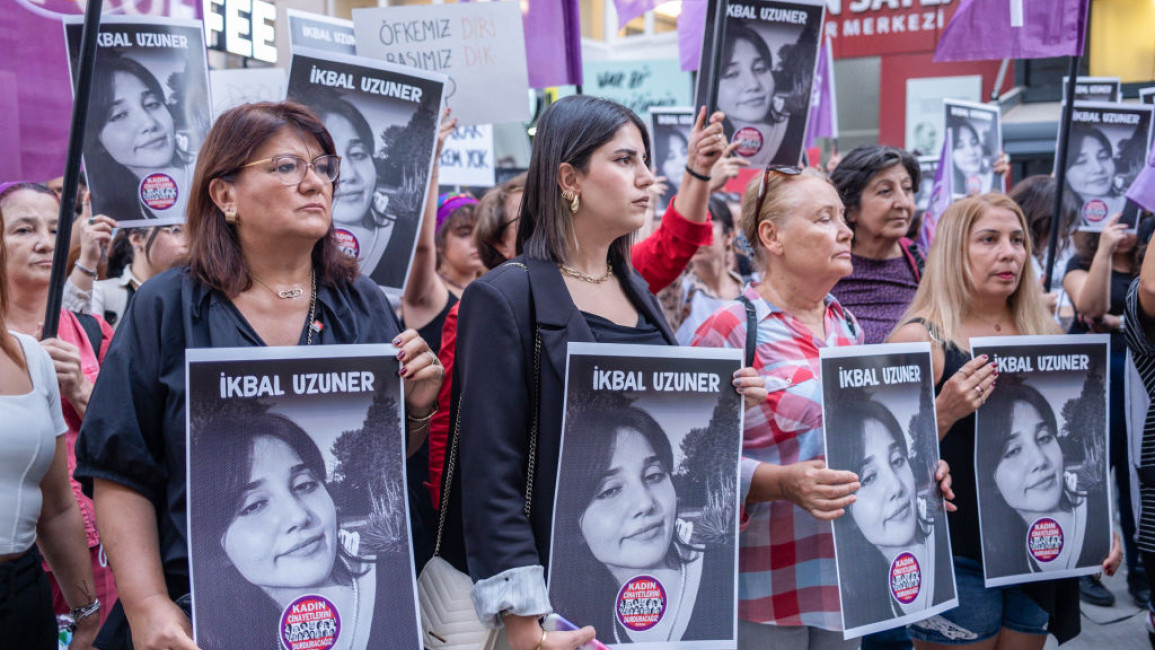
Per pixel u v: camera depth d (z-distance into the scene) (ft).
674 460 7.41
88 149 10.71
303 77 10.42
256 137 6.72
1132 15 41.93
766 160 12.79
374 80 10.64
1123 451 16.63
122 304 15.29
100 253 12.41
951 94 44.47
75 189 9.30
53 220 11.26
